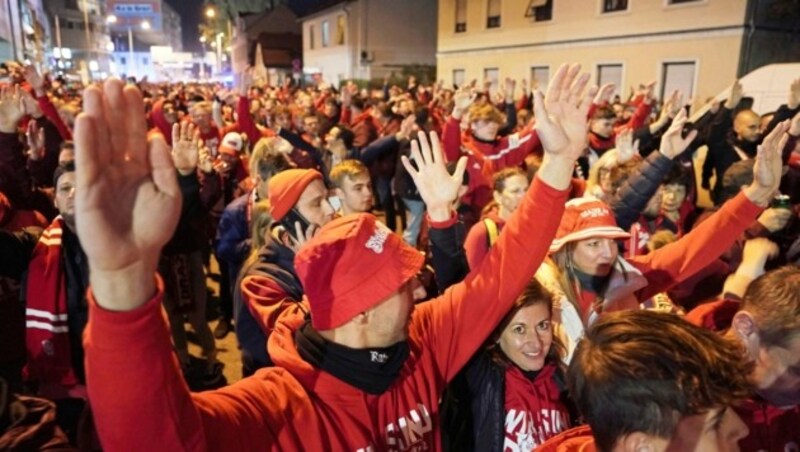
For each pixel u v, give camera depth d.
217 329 5.40
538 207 1.73
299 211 2.94
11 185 3.82
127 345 0.98
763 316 1.60
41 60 39.72
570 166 1.72
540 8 20.78
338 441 1.43
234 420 1.29
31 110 5.04
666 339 1.10
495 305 1.80
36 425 1.54
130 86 0.99
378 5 32.56
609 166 4.01
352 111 11.84
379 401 1.51
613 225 2.32
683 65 16.19
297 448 1.38
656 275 2.54
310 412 1.42
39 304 2.73
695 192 5.75
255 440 1.31
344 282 1.44
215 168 5.53
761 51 15.02
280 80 44.97
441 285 2.14
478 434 2.02
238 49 59.03
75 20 65.94
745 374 1.11
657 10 16.50
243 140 6.87
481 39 24.02
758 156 2.41
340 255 1.45
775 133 2.40
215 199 5.28
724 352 1.10
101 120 0.94
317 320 1.48
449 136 5.17
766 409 1.63
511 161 5.55
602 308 2.33
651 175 3.02
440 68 27.14
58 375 2.77
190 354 4.93
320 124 8.45
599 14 18.28
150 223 0.98
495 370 2.03
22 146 3.93
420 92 14.78
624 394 1.06
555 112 1.70
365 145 9.06
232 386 1.41
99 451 2.46
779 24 15.12
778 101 8.69
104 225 0.93
